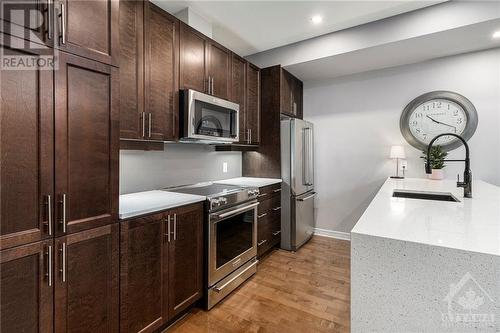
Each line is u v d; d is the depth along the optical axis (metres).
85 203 1.28
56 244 1.17
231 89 2.80
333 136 3.76
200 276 2.01
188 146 2.79
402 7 2.41
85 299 1.28
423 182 2.69
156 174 2.43
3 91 1.00
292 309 2.02
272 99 3.34
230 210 2.27
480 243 0.90
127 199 1.90
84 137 1.27
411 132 3.22
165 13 2.01
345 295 2.22
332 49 2.92
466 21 2.23
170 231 1.76
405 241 0.94
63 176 1.19
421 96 3.14
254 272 2.61
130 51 1.75
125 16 1.71
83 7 1.26
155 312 1.65
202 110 2.28
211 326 1.83
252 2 2.34
